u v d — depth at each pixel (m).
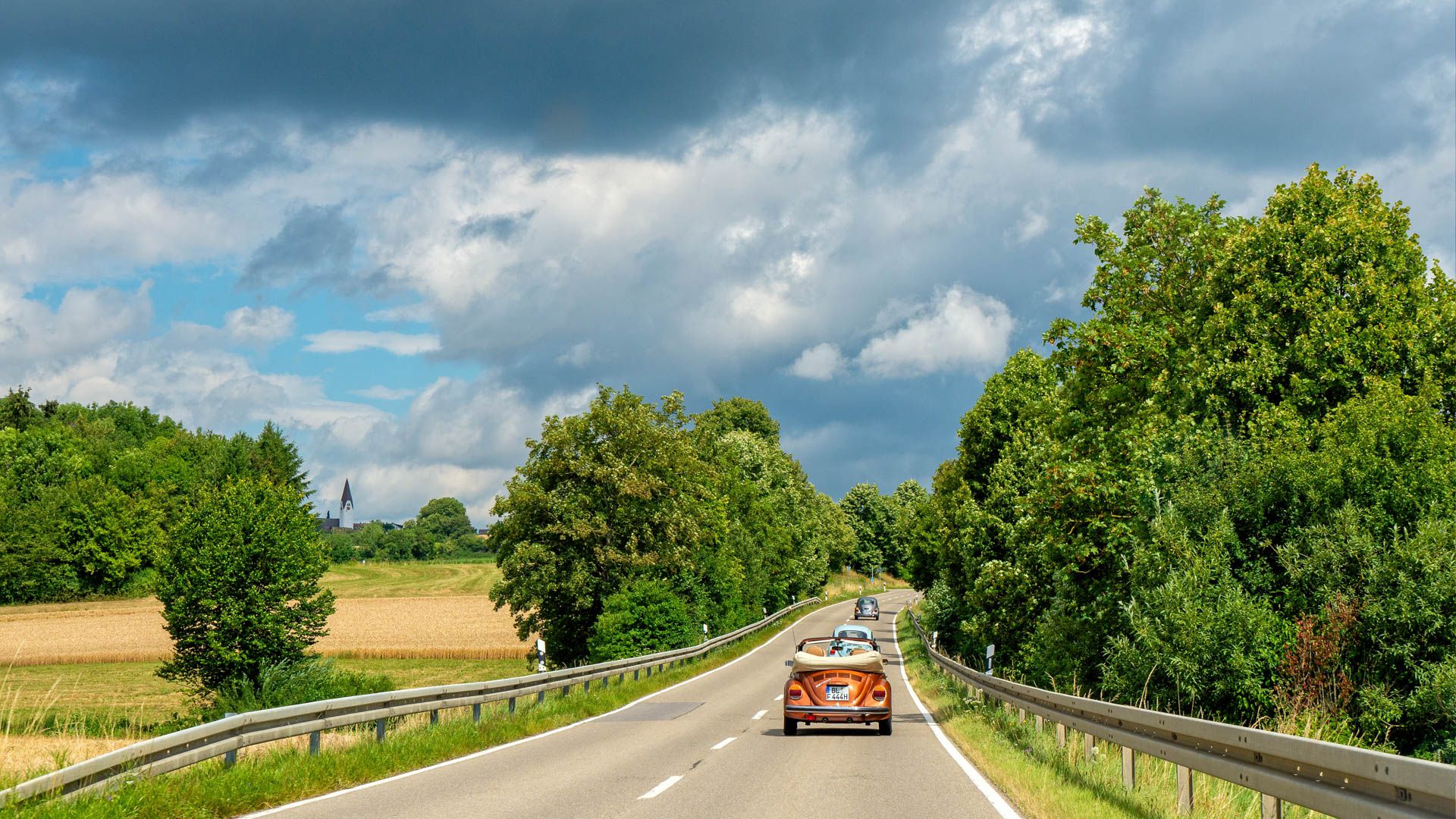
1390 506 18.14
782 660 45.84
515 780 11.92
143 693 47.09
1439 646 16.30
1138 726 10.56
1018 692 17.52
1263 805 7.09
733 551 66.25
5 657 61.00
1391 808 5.12
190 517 40.44
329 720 12.90
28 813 7.54
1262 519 19.31
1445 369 23.98
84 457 115.00
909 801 10.24
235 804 9.59
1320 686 16.27
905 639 65.12
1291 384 24.22
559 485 51.59
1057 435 28.69
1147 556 19.31
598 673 27.28
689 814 9.43
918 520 72.25
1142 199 29.22
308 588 40.56
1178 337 26.70
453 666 56.59
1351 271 24.98
